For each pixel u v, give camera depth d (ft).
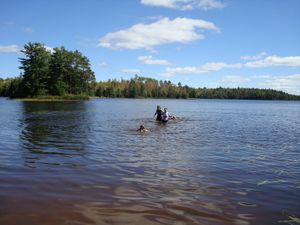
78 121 105.19
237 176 36.70
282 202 28.48
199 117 138.21
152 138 66.64
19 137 65.87
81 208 26.32
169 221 24.17
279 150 54.39
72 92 393.50
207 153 50.44
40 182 33.12
